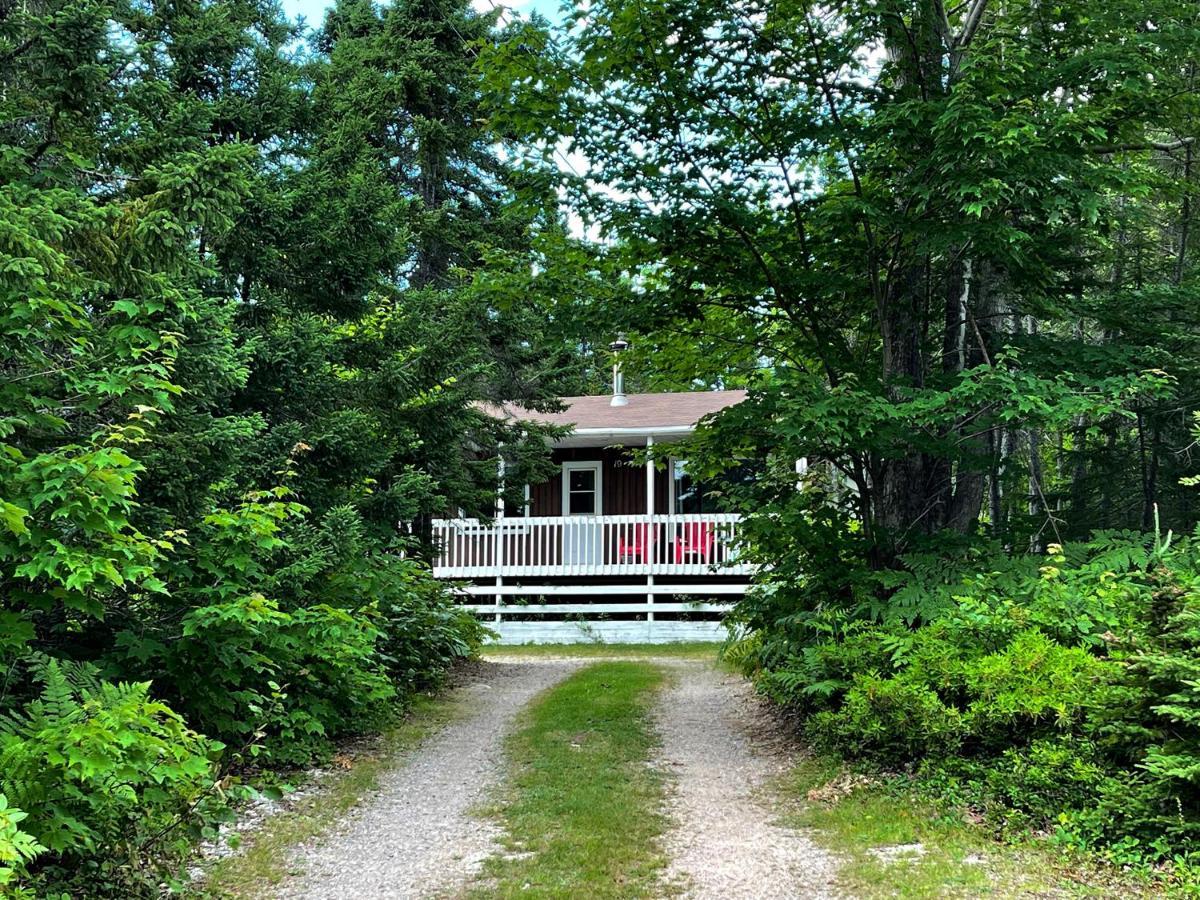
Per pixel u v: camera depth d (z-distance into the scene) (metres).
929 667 5.70
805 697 7.17
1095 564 6.09
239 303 7.54
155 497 5.04
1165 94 7.34
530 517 17.31
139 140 5.90
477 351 11.00
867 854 4.45
